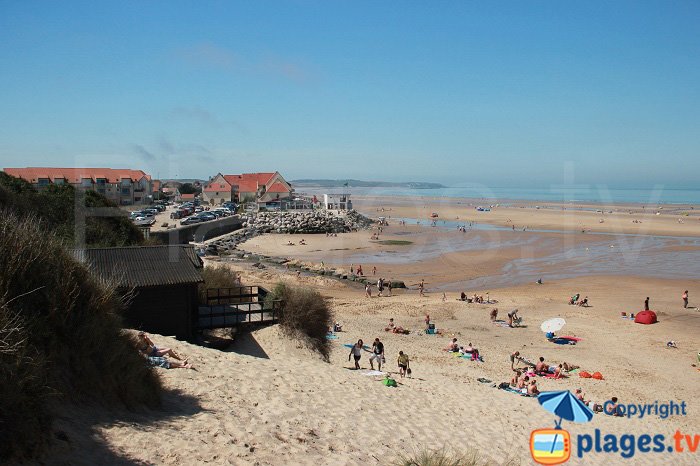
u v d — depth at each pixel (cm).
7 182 3372
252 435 983
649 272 5297
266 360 1691
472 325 3447
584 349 2922
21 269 959
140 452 794
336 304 3931
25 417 711
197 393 1177
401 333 3153
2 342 750
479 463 1096
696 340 3117
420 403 1535
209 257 5847
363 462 986
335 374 1703
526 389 2053
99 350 995
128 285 1878
